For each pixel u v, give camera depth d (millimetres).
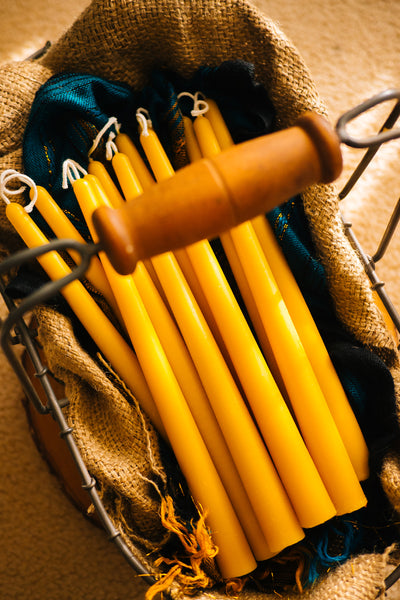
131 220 274
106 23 480
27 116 492
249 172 276
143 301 455
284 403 449
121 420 459
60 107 472
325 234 475
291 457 442
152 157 476
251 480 445
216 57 505
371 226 770
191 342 449
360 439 473
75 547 681
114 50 496
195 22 483
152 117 500
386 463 467
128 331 451
